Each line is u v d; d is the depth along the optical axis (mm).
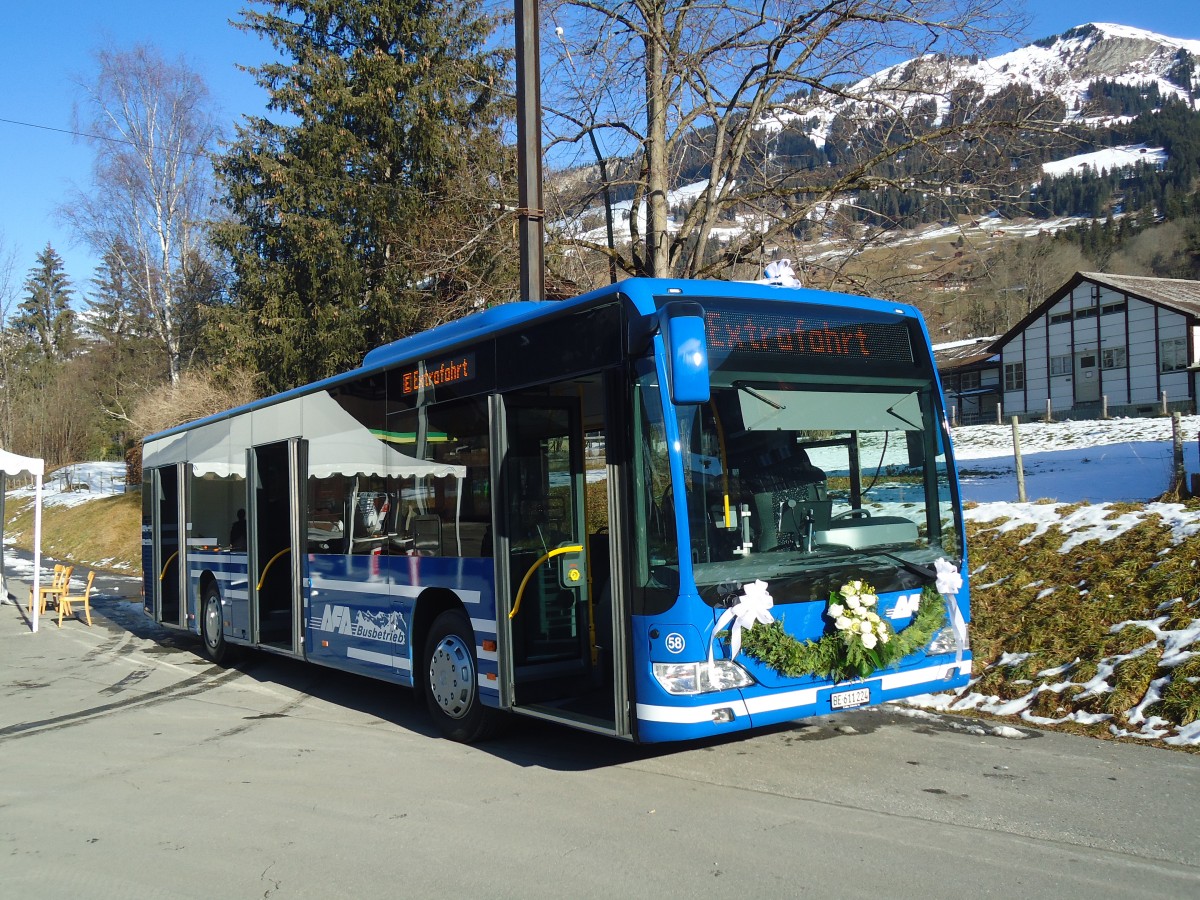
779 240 14008
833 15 13547
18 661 13484
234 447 11969
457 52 25391
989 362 55500
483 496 7195
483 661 7199
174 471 14188
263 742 8109
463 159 18984
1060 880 4516
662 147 14148
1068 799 5684
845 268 13523
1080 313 49156
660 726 5625
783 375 6141
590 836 5363
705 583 5645
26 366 72812
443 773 6828
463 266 16078
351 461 9227
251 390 27938
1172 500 11070
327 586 9570
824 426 6227
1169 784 5887
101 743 8305
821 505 6141
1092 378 48750
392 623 8438
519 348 6914
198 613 13156
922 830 5238
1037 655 8328
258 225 27812
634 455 5875
